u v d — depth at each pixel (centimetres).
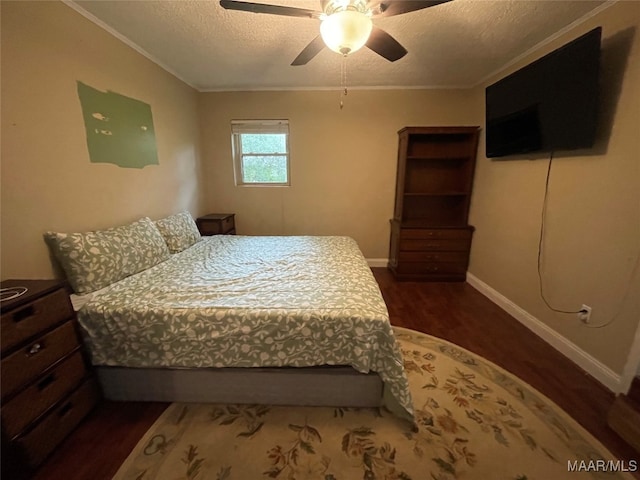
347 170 363
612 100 163
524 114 219
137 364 146
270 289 165
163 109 269
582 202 184
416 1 127
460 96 334
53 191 161
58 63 161
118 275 176
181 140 304
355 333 138
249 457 124
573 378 175
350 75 296
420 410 150
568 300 196
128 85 219
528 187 234
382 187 367
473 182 324
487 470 119
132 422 141
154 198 257
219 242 279
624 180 157
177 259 223
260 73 290
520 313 243
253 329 139
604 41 167
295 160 361
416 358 194
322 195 372
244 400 153
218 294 157
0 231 136
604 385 167
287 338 140
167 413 147
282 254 238
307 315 138
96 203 192
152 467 119
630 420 130
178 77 296
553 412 149
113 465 120
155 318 140
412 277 338
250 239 290
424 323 242
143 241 202
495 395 161
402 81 315
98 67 190
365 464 121
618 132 160
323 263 212
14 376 108
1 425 104
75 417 135
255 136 364
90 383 144
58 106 162
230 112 348
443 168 353
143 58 237
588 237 180
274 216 380
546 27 196
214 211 378
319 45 169
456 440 133
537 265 224
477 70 281
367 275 189
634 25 151
